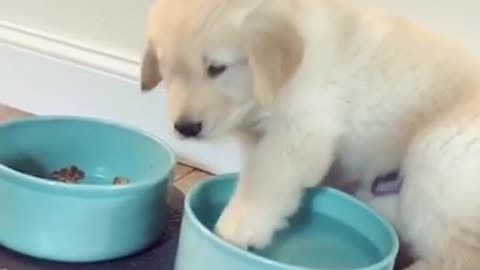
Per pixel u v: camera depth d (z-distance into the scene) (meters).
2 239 0.55
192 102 0.47
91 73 0.75
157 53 0.49
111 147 0.63
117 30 0.74
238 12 0.48
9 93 0.79
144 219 0.56
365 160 0.56
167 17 0.48
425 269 0.53
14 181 0.53
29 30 0.78
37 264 0.54
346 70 0.52
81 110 0.77
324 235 0.56
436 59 0.54
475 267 0.51
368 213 0.54
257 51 0.47
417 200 0.52
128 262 0.56
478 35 0.61
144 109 0.74
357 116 0.54
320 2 0.52
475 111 0.52
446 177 0.51
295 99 0.51
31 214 0.53
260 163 0.52
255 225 0.52
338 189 0.59
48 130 0.62
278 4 0.49
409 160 0.53
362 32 0.53
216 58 0.47
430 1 0.61
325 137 0.52
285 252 0.54
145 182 0.55
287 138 0.52
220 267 0.48
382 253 0.53
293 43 0.48
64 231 0.53
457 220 0.50
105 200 0.53
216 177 0.57
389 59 0.53
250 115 0.51
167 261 0.57
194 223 0.50
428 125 0.53
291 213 0.53
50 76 0.77
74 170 0.62
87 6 0.74
